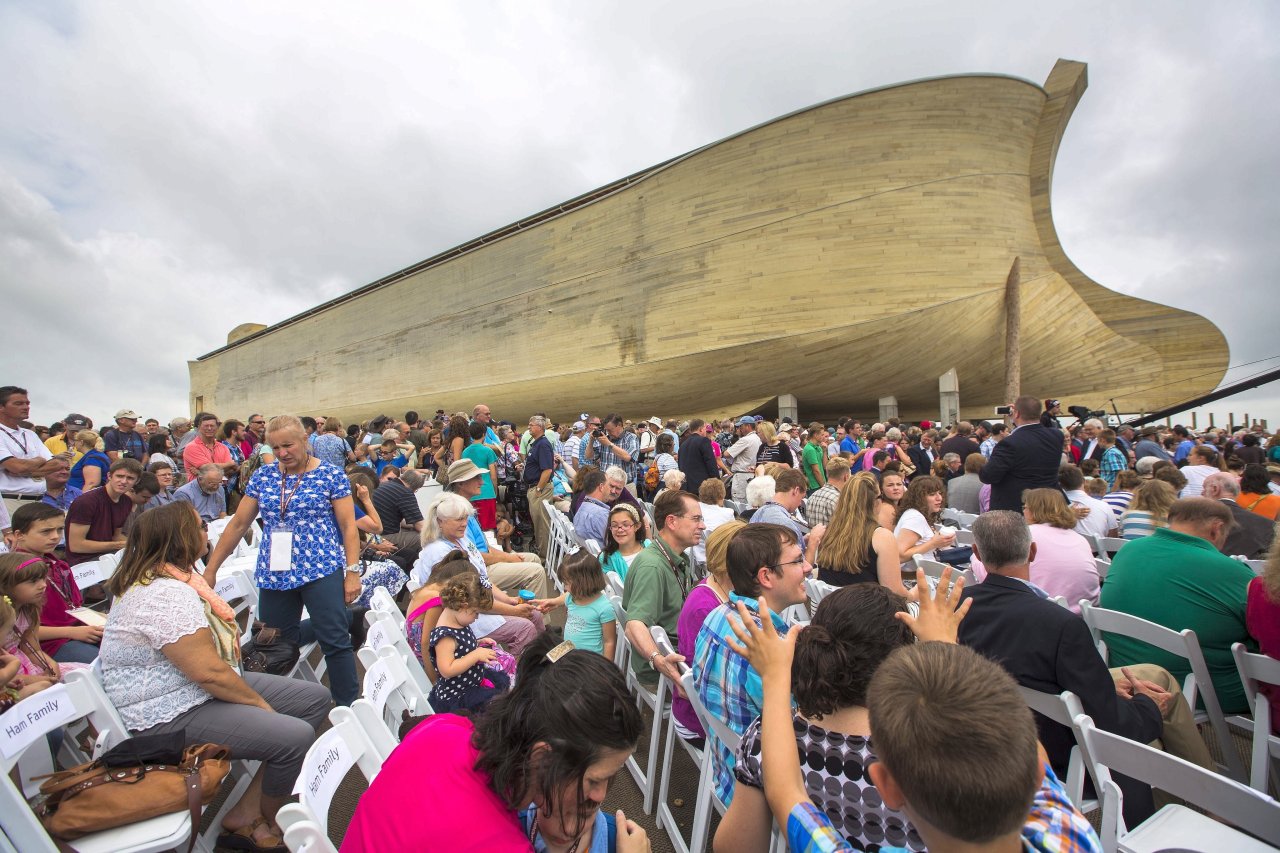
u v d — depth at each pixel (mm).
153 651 2857
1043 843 1264
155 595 2852
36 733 2455
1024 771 1099
